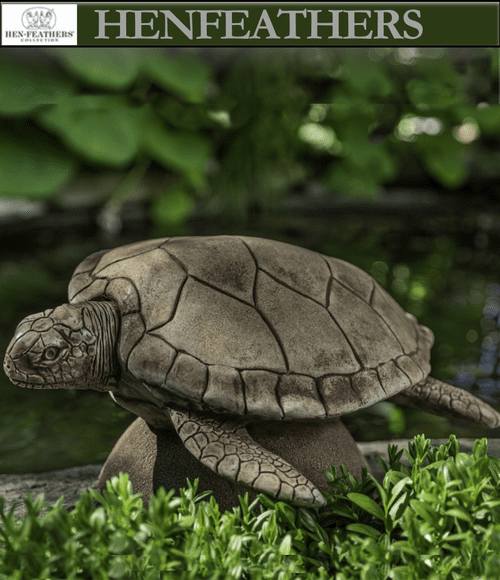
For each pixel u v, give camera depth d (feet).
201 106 23.72
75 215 26.96
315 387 6.50
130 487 5.76
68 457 10.16
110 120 19.04
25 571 4.91
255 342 6.52
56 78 19.45
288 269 7.36
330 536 6.03
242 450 6.18
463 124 29.40
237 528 5.63
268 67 24.16
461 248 23.89
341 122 27.45
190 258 7.11
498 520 5.41
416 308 16.60
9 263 21.39
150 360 6.31
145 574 5.00
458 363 13.30
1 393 12.94
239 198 27.37
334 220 29.50
